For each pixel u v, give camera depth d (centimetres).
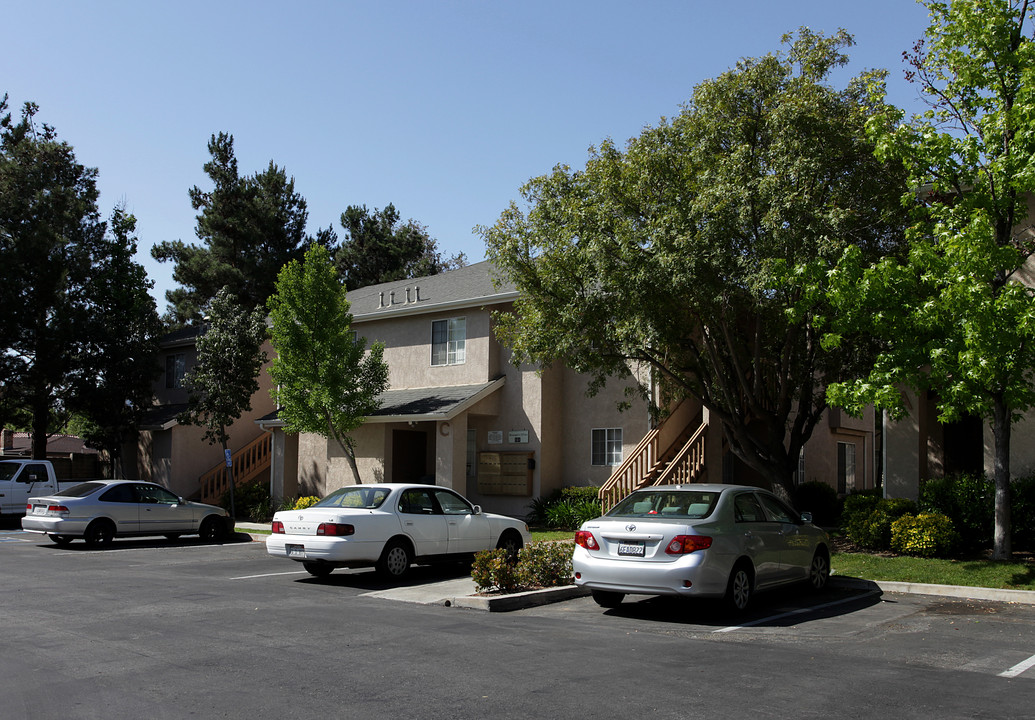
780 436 1585
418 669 709
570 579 1201
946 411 1215
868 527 1475
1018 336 1127
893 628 924
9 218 3158
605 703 607
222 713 581
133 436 3209
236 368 2512
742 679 679
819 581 1192
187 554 1734
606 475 2206
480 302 2323
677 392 1788
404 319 2597
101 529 1867
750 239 1382
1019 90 1203
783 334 1579
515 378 2328
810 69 1441
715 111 1466
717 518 988
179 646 801
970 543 1448
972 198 1252
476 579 1122
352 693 633
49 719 567
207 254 4769
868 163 1393
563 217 1577
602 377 1764
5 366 2934
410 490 1359
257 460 3086
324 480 2625
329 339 2188
